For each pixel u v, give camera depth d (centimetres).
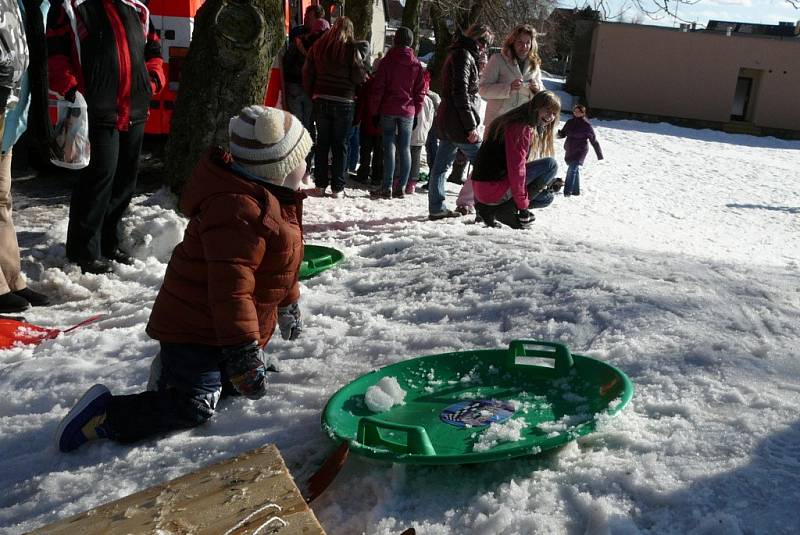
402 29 840
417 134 917
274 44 668
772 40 2798
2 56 402
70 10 472
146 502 214
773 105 2845
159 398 284
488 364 322
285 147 273
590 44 3300
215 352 287
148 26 536
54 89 470
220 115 646
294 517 200
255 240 265
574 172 1166
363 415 286
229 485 218
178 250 284
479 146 748
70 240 529
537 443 230
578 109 1152
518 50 802
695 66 2841
